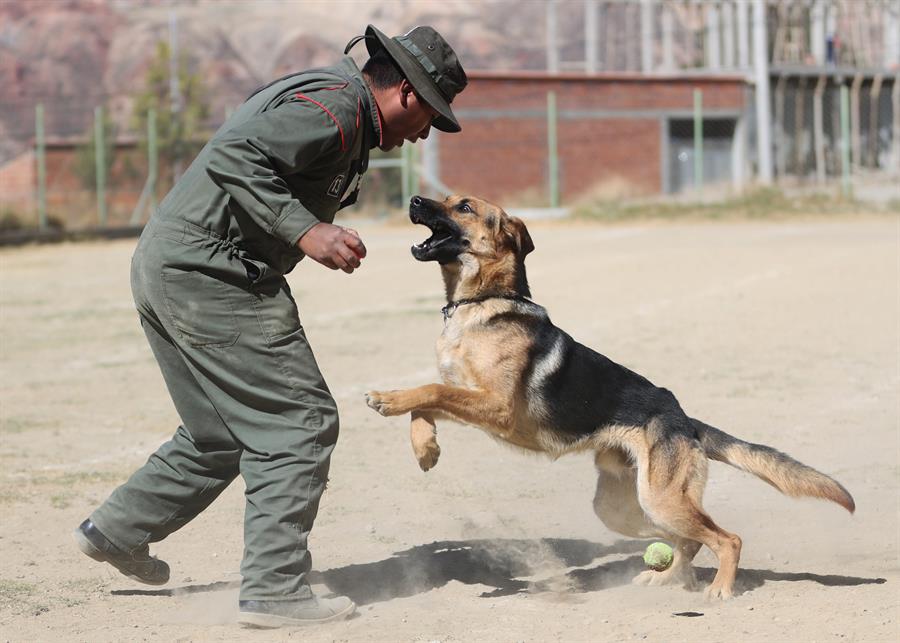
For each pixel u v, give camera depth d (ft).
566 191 118.93
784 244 71.20
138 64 249.75
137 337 45.01
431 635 14.84
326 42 262.88
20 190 145.38
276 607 15.02
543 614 15.92
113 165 117.60
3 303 56.54
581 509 22.06
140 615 16.05
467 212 18.39
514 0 271.49
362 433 28.30
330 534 20.35
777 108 126.93
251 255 15.25
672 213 100.22
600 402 18.02
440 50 15.64
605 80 119.55
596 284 55.06
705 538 17.21
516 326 18.15
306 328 45.24
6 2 255.91
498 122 115.34
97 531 16.48
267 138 14.46
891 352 36.06
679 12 160.97
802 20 129.39
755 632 14.70
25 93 238.89
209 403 15.94
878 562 18.16
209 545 19.83
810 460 24.30
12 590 17.21
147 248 15.19
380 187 114.62
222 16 267.80
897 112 131.85
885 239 72.49
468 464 25.43
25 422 29.91
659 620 15.49
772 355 36.32
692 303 47.62
